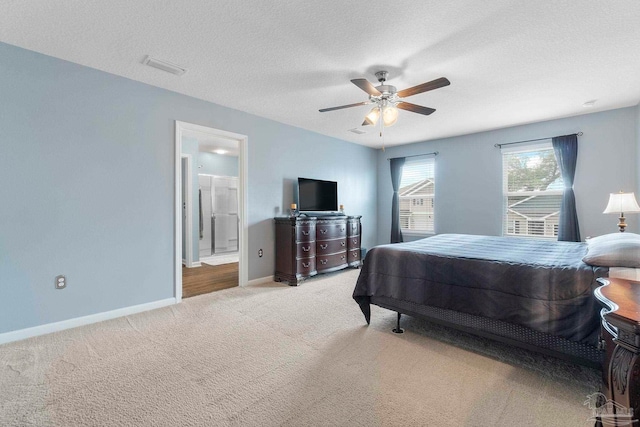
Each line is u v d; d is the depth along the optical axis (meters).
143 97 3.10
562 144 4.10
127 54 2.53
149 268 3.16
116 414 1.53
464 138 5.15
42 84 2.51
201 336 2.48
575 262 1.95
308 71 2.81
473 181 5.05
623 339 0.94
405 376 1.90
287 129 4.61
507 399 1.66
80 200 2.71
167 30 2.17
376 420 1.49
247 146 4.05
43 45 2.38
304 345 2.33
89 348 2.26
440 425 1.46
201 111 3.56
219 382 1.82
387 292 2.58
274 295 3.66
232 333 2.55
